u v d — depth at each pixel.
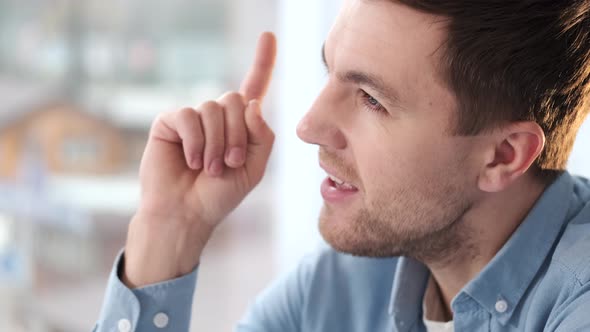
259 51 1.02
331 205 0.90
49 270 1.99
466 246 0.89
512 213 0.88
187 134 0.96
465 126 0.83
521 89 0.83
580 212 0.90
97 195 2.02
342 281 1.04
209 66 2.10
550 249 0.87
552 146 0.88
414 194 0.85
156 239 0.98
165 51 2.05
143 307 0.96
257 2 2.11
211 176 0.99
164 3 2.03
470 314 0.88
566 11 0.83
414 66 0.80
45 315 1.99
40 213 1.96
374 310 1.01
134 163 2.05
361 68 0.81
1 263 1.93
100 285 2.04
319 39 2.03
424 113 0.82
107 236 2.04
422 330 0.96
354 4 0.83
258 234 2.21
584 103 0.89
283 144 2.10
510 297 0.86
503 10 0.80
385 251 0.89
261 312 1.07
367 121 0.85
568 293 0.81
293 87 2.07
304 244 2.10
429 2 0.79
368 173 0.85
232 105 0.97
